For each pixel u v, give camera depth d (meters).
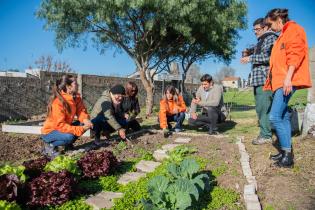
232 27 17.27
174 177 4.86
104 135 8.09
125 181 5.05
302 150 6.05
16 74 17.50
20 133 9.67
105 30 16.70
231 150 6.77
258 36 6.79
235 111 17.30
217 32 17.48
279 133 5.36
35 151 7.43
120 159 6.28
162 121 8.84
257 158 6.12
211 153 6.56
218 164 5.80
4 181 3.78
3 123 12.01
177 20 15.64
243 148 6.87
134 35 16.78
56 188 4.11
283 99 5.22
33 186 4.02
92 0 14.68
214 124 8.91
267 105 6.86
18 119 13.34
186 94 23.77
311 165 5.36
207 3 15.63
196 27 17.19
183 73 22.95
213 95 9.05
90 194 4.53
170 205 4.00
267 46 6.43
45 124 6.61
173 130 9.65
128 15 15.59
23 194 3.96
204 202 4.32
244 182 4.91
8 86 12.94
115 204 4.14
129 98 8.79
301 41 5.03
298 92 23.61
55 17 15.55
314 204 4.16
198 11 15.61
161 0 14.53
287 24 5.20
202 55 22.78
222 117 9.44
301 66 5.10
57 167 4.66
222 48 19.89
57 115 6.46
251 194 4.45
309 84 5.15
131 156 6.51
